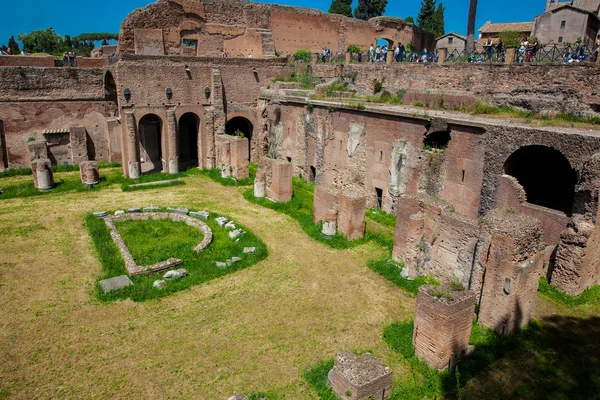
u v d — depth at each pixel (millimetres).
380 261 19250
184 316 15453
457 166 21594
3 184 30594
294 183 32000
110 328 14742
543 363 13266
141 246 20516
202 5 39344
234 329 14797
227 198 28312
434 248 17391
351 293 17078
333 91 33312
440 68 28281
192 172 34344
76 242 21172
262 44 41656
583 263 16125
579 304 16172
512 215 14820
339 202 21703
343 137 28125
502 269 13812
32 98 34094
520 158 20625
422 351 13164
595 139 16578
